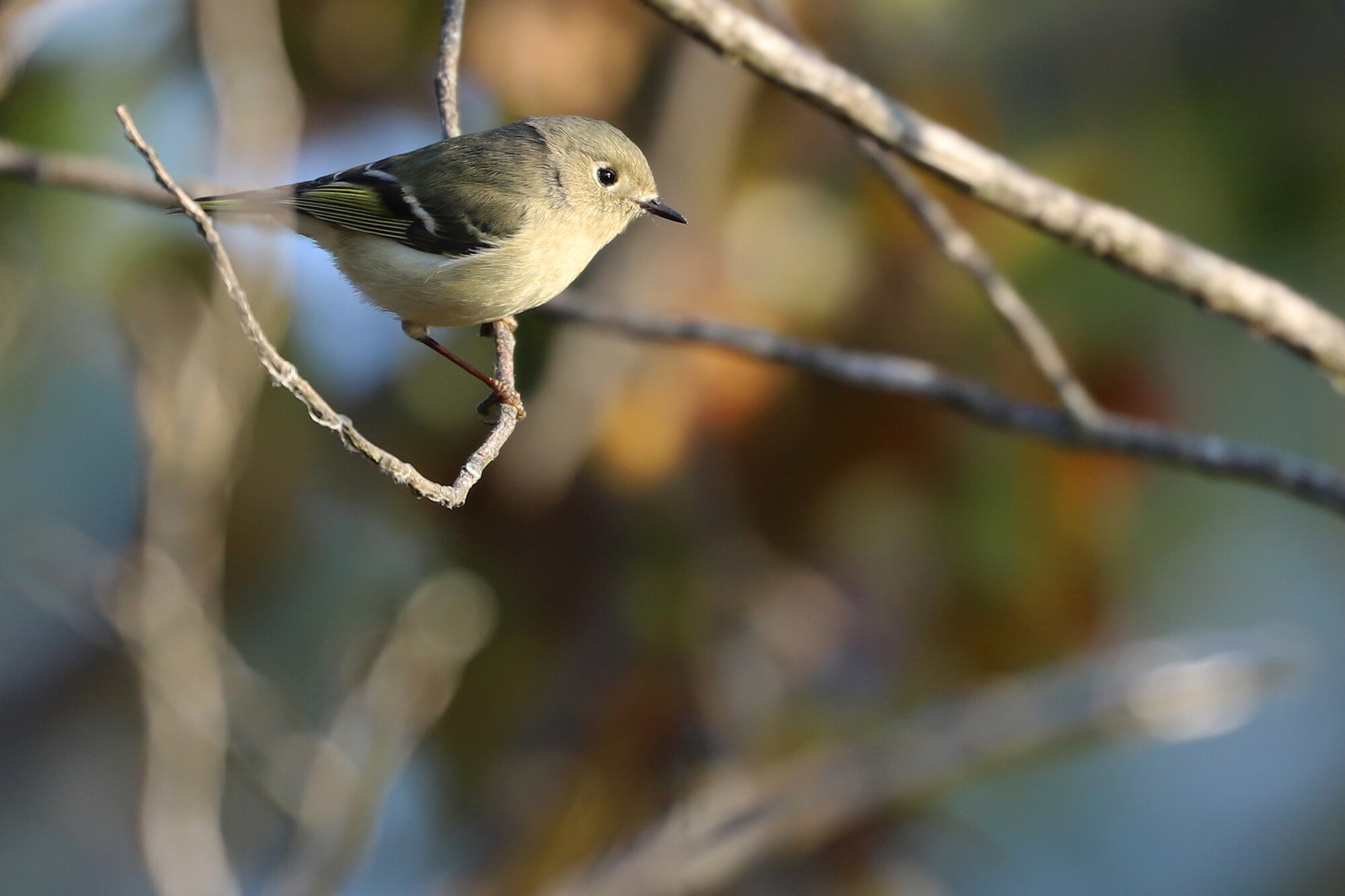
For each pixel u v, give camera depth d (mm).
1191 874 15078
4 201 9789
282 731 8883
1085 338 10219
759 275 9688
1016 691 9984
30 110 9656
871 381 8594
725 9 6586
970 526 10070
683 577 9766
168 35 9758
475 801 9992
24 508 13055
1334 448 13094
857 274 9742
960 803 13320
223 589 10633
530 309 8625
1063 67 11250
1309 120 11188
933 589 10188
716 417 9539
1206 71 11266
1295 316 7656
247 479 10305
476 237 8227
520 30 9609
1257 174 11273
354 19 9867
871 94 6883
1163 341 10641
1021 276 9953
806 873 10117
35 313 11195
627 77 9758
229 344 8641
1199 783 15758
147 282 9633
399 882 10977
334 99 10055
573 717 9836
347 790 8656
